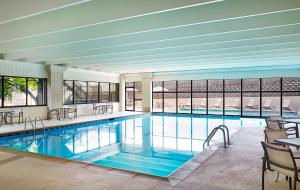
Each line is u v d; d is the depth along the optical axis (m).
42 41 6.12
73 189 3.22
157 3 3.56
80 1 3.18
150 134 9.23
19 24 5.11
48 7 3.40
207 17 4.06
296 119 6.62
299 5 3.46
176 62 10.05
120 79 16.16
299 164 3.06
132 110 16.36
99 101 14.58
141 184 3.39
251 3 3.74
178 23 4.32
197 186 3.32
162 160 5.86
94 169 4.09
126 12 3.79
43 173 3.88
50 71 11.13
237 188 3.24
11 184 3.40
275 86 14.55
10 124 9.66
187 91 14.81
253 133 7.62
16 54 8.41
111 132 9.64
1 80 9.60
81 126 10.64
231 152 5.20
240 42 6.16
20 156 4.93
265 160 3.12
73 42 5.76
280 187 3.26
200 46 6.72
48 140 8.19
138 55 7.96
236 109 16.22
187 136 8.79
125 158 6.07
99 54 7.63
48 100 11.33
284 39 5.75
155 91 15.92
